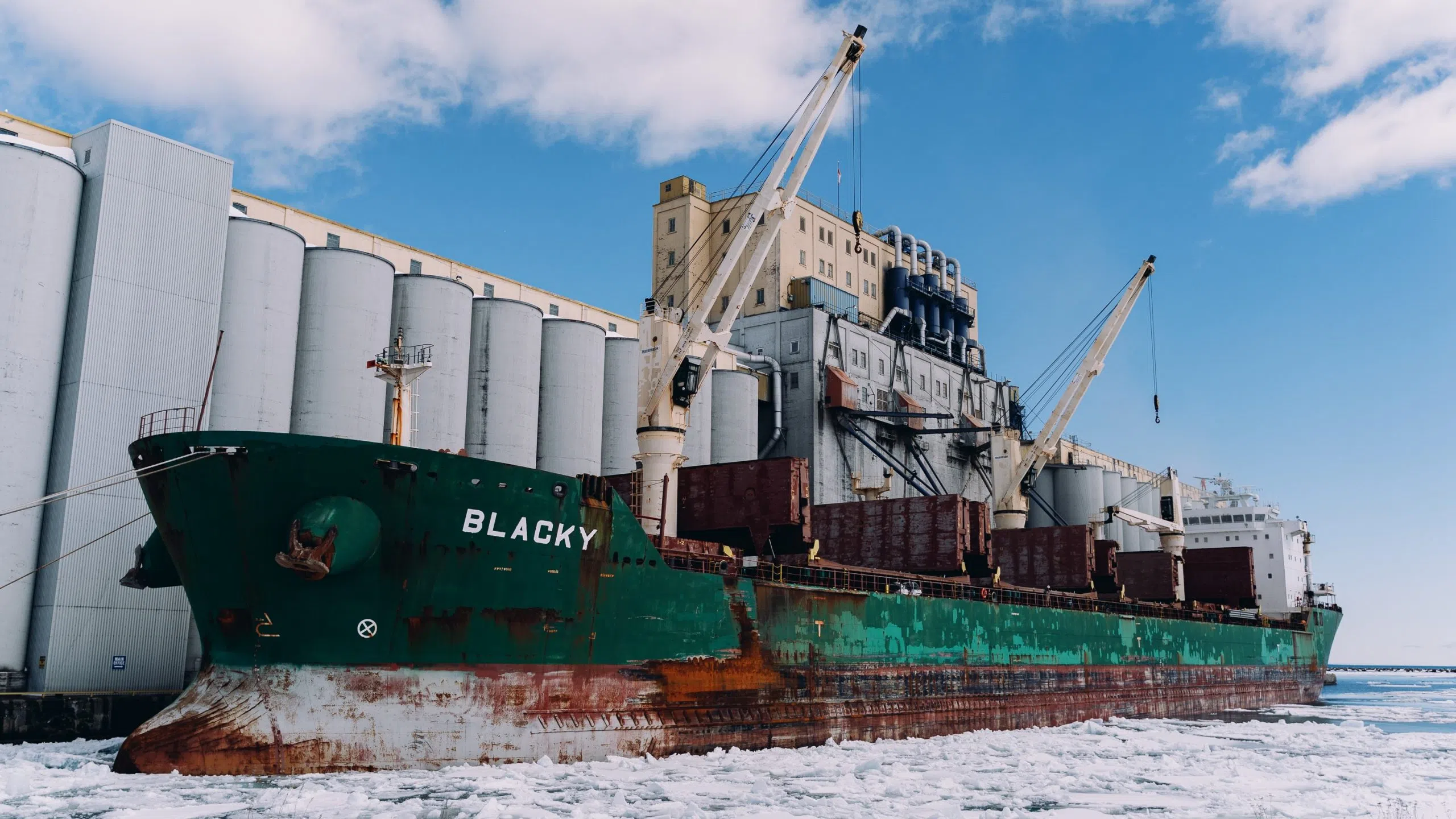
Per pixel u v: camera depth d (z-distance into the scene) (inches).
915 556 1626.5
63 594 1176.2
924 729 1443.2
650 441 1418.6
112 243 1263.5
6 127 1389.0
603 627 1055.6
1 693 1126.4
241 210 1723.7
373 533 893.2
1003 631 1654.8
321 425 1525.6
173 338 1307.8
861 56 1470.2
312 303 1552.7
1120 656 1987.0
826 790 947.3
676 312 1638.8
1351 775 1149.7
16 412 1190.9
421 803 797.9
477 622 968.3
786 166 1476.4
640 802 847.7
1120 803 954.1
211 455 880.9
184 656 1279.5
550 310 2272.4
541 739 994.1
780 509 1349.7
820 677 1285.7
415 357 1620.3
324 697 906.7
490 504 955.3
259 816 737.6
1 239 1201.4
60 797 798.5
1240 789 1038.4
